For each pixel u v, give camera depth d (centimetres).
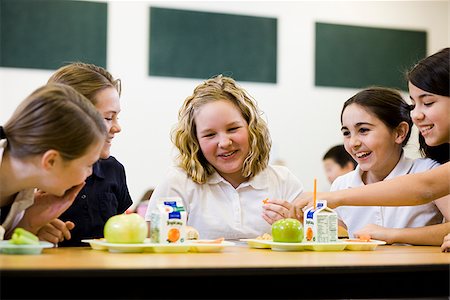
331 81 522
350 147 209
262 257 127
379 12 537
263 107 504
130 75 479
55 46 467
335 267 108
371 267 111
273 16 511
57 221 157
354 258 127
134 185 473
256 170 199
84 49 471
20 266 98
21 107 136
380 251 154
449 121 188
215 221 191
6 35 459
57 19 468
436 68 186
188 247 141
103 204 196
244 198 197
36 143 131
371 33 534
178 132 197
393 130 206
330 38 524
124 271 98
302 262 114
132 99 478
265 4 511
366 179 215
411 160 212
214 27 498
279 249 153
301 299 107
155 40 485
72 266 99
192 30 493
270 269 105
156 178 479
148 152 479
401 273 113
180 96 489
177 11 491
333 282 109
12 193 142
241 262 112
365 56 532
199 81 493
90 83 176
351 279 110
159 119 482
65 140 131
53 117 131
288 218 165
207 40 496
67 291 95
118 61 477
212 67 496
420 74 189
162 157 481
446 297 115
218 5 500
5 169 135
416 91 192
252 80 504
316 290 108
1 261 109
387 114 204
